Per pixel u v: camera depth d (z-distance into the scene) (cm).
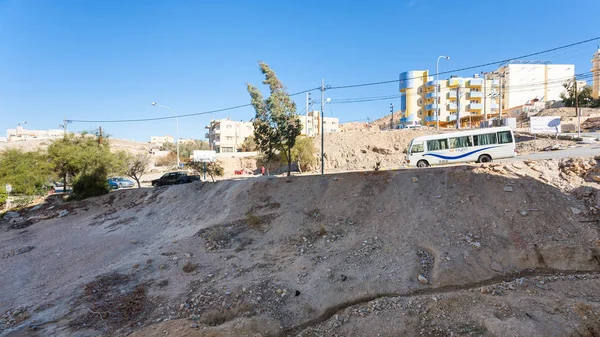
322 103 2703
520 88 7650
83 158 2881
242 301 1013
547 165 1580
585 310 796
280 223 1612
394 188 1662
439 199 1491
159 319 972
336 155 5156
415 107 7875
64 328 957
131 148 11650
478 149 2342
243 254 1391
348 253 1262
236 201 1981
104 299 1130
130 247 1702
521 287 964
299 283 1112
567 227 1225
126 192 2752
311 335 832
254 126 2295
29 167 2994
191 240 1599
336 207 1647
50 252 1773
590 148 2666
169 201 2367
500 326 747
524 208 1333
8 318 1083
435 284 1030
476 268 1089
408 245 1254
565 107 6138
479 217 1336
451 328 789
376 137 5369
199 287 1149
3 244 1994
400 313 870
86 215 2423
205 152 3759
